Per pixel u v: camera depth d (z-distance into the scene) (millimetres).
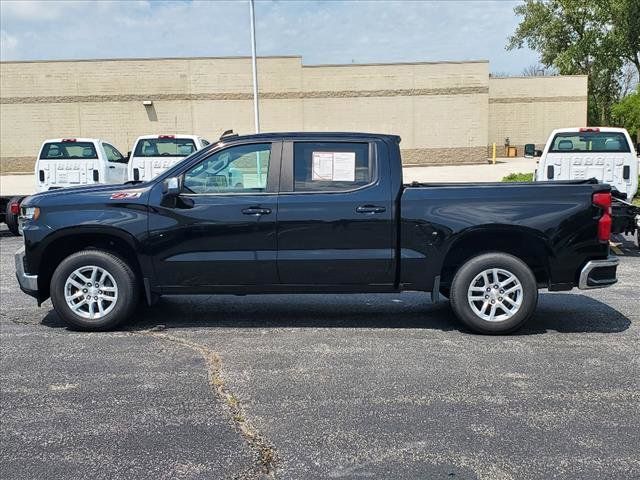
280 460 3602
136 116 32000
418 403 4395
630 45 38688
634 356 5371
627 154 12008
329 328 6309
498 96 40344
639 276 8844
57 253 6371
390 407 4328
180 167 6090
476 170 30078
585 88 40000
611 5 37219
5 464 3580
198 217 5938
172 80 31875
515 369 5062
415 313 6902
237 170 6047
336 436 3896
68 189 6305
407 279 5965
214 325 6449
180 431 3982
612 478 3381
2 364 5246
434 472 3455
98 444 3816
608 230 5859
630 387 4664
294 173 5984
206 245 5961
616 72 45094
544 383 4754
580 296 7668
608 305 7191
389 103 32688
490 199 5820
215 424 4082
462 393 4570
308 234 5902
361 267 5930
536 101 40344
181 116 32125
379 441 3826
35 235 6047
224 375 4965
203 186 6059
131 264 6297
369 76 32438
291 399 4480
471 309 5949
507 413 4219
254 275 5996
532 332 6113
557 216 5789
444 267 6176
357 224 5871
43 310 7125
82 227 5992
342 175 5969
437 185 6160
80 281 6184
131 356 5449
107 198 6059
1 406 4391
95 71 31656
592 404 4363
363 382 4797
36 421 4145
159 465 3555
